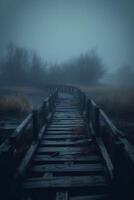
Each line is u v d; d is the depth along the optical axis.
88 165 5.07
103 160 5.13
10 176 3.94
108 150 6.19
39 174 4.79
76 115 11.64
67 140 7.08
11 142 3.99
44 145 6.55
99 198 3.80
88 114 8.98
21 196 3.90
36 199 3.93
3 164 3.64
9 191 3.78
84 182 4.26
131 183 3.37
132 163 3.13
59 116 11.37
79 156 5.64
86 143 6.59
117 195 3.67
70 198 3.82
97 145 6.08
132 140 7.07
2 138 7.70
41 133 7.29
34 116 6.47
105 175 4.49
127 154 3.41
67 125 9.13
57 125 9.13
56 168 4.92
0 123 9.82
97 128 6.69
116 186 3.76
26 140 7.31
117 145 3.62
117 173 3.73
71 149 6.17
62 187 4.11
